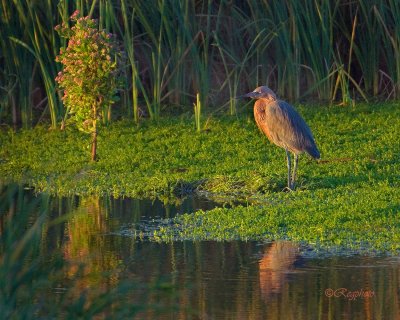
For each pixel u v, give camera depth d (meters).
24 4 21.41
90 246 12.54
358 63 23.98
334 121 20.67
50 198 15.98
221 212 14.31
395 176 15.95
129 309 8.62
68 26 19.97
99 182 17.09
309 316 9.48
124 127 21.00
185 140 19.75
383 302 9.87
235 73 21.67
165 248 12.40
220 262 11.62
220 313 9.64
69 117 21.45
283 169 17.00
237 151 18.84
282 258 11.72
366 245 12.23
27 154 19.56
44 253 12.01
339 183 15.82
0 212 14.34
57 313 8.93
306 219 13.54
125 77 19.44
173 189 16.38
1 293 8.02
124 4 20.75
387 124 20.30
